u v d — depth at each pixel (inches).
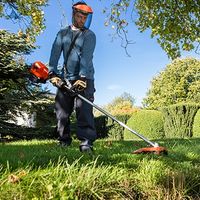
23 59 690.2
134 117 816.3
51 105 748.0
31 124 903.7
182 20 434.6
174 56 441.4
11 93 732.7
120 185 130.6
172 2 433.1
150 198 133.6
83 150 194.9
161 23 437.7
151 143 189.2
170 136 765.9
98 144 269.9
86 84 202.4
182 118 740.7
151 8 438.3
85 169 128.4
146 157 170.4
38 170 122.9
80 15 203.9
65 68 209.6
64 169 124.9
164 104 1673.2
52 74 205.5
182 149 235.0
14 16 440.5
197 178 146.3
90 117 199.8
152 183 138.4
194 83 1667.1
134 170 145.9
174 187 135.9
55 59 207.5
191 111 740.7
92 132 199.0
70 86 200.5
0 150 197.2
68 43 206.8
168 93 1676.9
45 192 112.2
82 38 205.8
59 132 215.8
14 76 698.8
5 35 675.4
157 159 172.1
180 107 740.7
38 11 427.8
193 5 429.1
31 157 153.0
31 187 112.2
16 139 745.6
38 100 722.2
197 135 724.7
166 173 146.6
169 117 763.4
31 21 441.4
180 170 154.1
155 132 785.6
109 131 911.0
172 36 437.1
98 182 124.2
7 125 737.6
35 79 206.5
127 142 302.2
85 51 201.6
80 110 198.7
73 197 114.4
